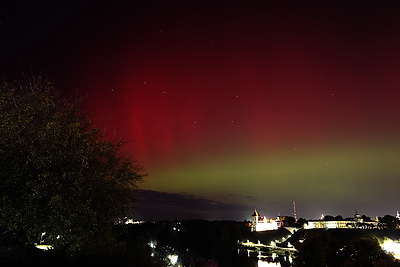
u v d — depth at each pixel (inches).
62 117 604.1
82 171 571.8
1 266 507.5
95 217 551.5
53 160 538.9
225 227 5920.3
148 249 1074.1
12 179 508.4
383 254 2950.3
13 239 606.9
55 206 499.8
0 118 543.8
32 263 529.0
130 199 645.9
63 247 574.9
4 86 572.4
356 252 3021.7
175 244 4419.3
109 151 636.7
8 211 503.5
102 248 631.8
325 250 3090.6
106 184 596.7
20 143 529.0
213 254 4975.4
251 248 6151.6
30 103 582.9
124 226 669.9
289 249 5541.3
